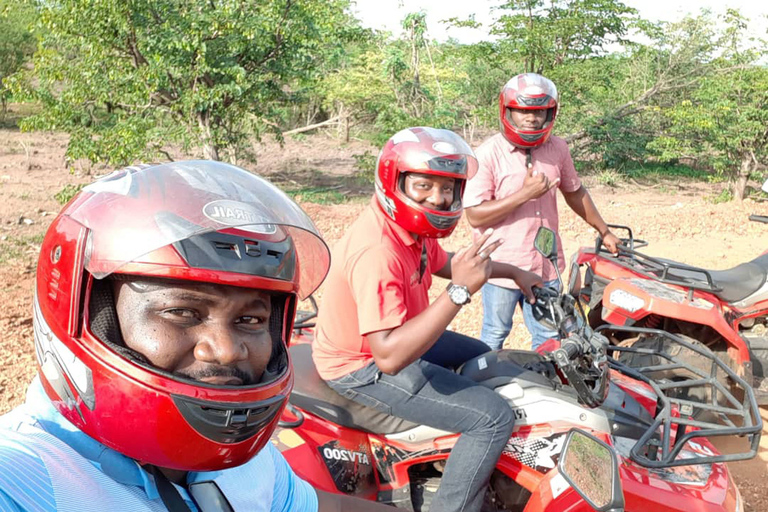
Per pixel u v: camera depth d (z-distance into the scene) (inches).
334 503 59.4
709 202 574.2
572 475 83.5
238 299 42.5
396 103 791.1
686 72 745.0
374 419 117.0
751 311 193.0
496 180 175.5
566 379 120.6
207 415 41.3
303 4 514.9
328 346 115.3
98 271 40.4
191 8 486.0
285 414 116.0
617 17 687.1
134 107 490.3
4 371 197.8
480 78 882.1
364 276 106.3
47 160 728.3
